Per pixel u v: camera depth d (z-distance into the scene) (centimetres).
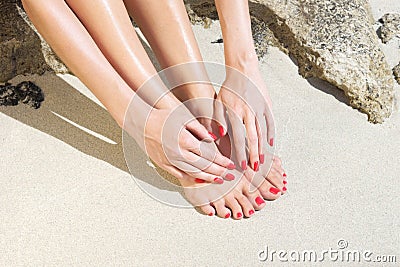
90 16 114
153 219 120
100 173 126
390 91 141
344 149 132
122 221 119
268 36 147
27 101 136
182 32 120
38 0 110
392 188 126
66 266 113
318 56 141
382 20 157
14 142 130
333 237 119
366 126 136
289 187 125
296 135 133
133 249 116
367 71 139
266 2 147
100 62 113
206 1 149
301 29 144
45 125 133
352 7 148
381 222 121
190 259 115
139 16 121
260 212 122
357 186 126
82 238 117
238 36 121
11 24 138
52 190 123
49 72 141
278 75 143
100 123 133
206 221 120
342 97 141
